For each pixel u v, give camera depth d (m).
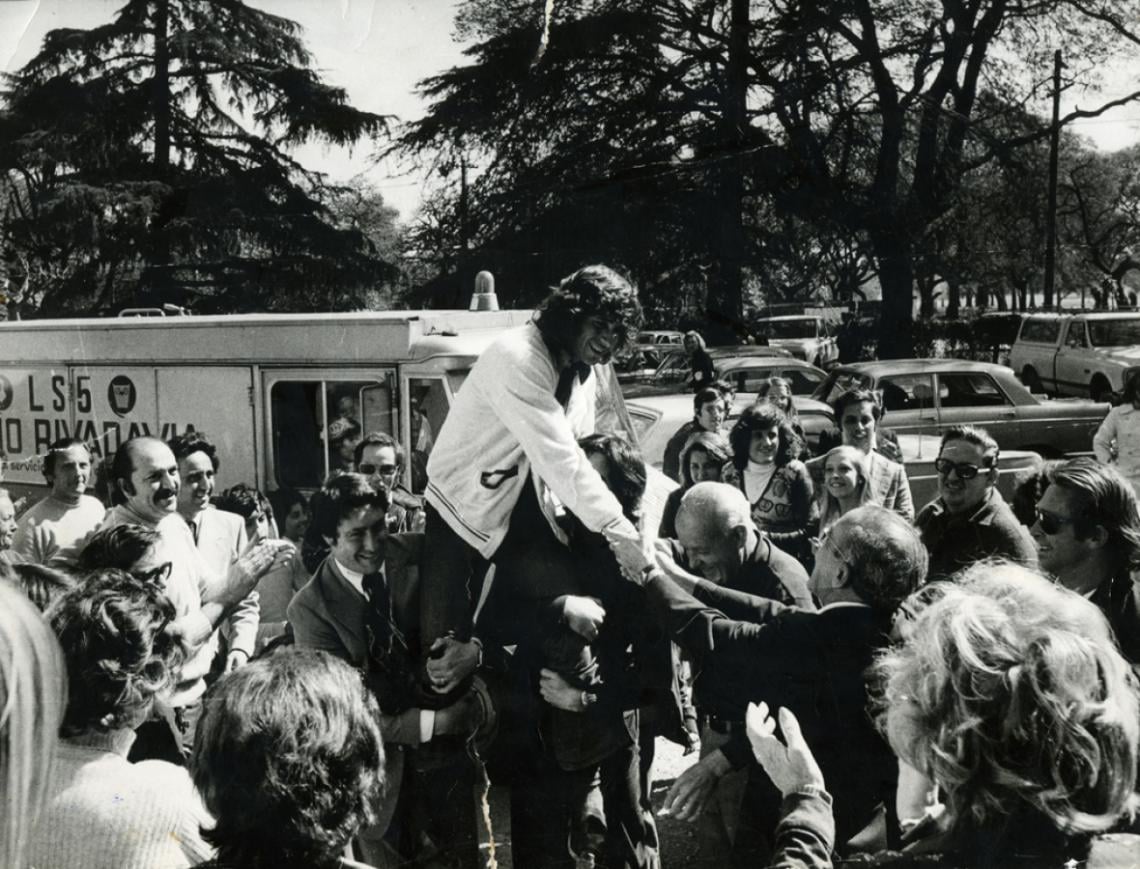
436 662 2.52
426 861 2.55
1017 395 5.55
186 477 3.19
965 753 1.42
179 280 5.67
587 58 6.43
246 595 2.86
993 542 2.87
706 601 2.46
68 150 5.58
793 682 2.22
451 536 2.58
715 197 7.09
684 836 3.08
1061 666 1.41
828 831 1.57
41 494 4.72
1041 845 1.43
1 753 1.08
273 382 4.25
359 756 1.42
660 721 2.69
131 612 1.79
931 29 7.25
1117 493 2.73
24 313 5.77
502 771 2.57
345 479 2.57
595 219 6.53
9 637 1.09
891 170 7.71
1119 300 12.55
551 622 2.46
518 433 2.47
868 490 3.47
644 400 5.01
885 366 5.71
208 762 1.40
